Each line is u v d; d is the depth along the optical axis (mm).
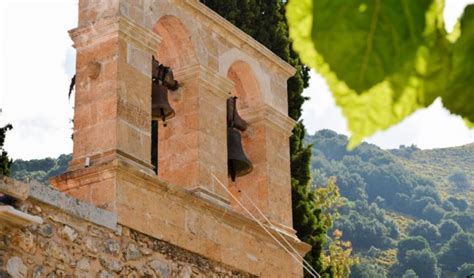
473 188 102000
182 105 13156
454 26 1474
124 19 12133
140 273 11438
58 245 10578
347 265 28156
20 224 10039
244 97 14672
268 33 20766
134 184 11602
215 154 13133
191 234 12320
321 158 88812
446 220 83062
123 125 11750
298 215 20109
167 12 12945
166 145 13094
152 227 11727
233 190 14297
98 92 11953
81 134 11875
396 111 1473
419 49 1474
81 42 12312
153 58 12836
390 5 1461
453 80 1482
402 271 73125
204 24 13539
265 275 13508
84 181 11547
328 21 1464
